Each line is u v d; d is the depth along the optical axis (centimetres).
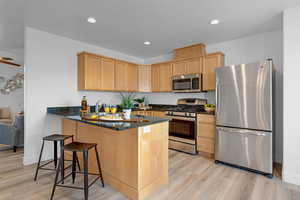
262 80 233
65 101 323
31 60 279
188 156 318
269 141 230
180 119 349
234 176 235
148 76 452
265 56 299
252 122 243
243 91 250
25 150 273
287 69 216
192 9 219
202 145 318
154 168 196
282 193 192
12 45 421
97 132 226
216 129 282
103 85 357
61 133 306
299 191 196
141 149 179
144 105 456
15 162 282
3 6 211
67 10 222
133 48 394
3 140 340
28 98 277
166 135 215
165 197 184
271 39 294
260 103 236
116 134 200
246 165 250
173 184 212
